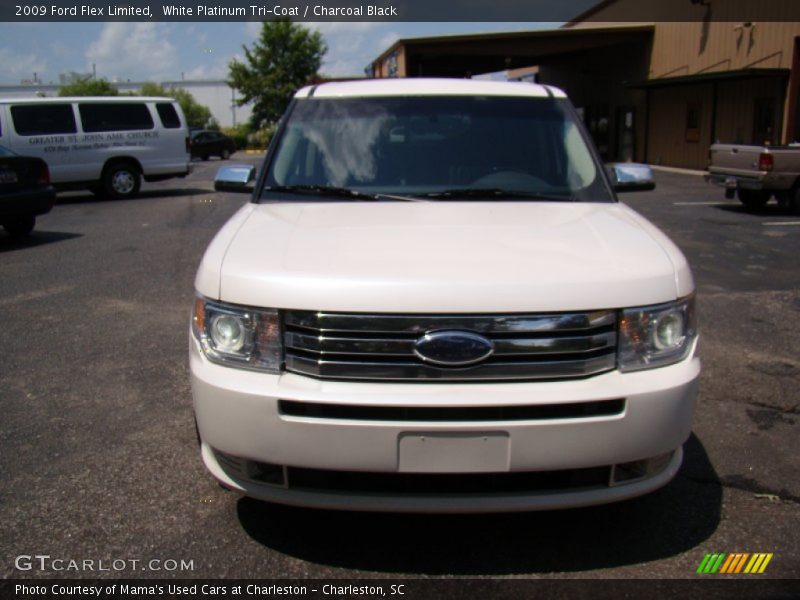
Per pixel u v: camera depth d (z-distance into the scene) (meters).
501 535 3.03
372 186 3.71
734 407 4.33
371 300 2.53
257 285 2.64
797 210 12.56
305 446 2.53
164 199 16.03
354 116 4.06
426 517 3.15
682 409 2.65
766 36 19.36
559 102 4.21
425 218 3.26
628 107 27.95
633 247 2.89
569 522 3.12
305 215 3.35
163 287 7.35
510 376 2.54
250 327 2.64
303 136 3.98
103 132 15.79
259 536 3.02
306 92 4.29
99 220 12.55
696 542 2.97
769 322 6.04
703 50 22.39
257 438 2.57
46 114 15.20
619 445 2.56
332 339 2.54
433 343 2.51
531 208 3.45
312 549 2.93
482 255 2.76
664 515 3.17
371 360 2.54
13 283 7.62
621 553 2.90
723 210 13.25
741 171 12.85
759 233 10.59
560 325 2.55
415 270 2.62
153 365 5.05
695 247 9.45
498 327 2.53
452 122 4.02
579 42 26.31
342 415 2.52
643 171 4.20
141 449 3.79
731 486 3.42
